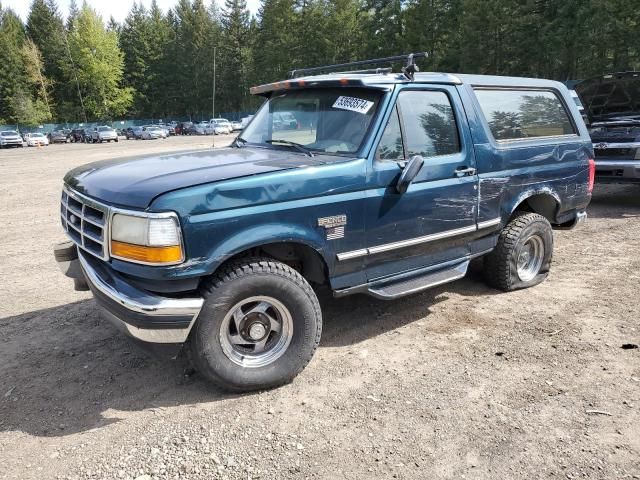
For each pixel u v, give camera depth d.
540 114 5.46
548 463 2.90
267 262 3.54
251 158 3.97
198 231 3.21
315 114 4.36
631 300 5.17
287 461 2.95
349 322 4.81
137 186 3.32
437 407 3.44
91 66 85.31
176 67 94.31
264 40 76.25
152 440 3.14
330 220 3.74
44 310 5.18
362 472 2.86
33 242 8.00
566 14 43.22
